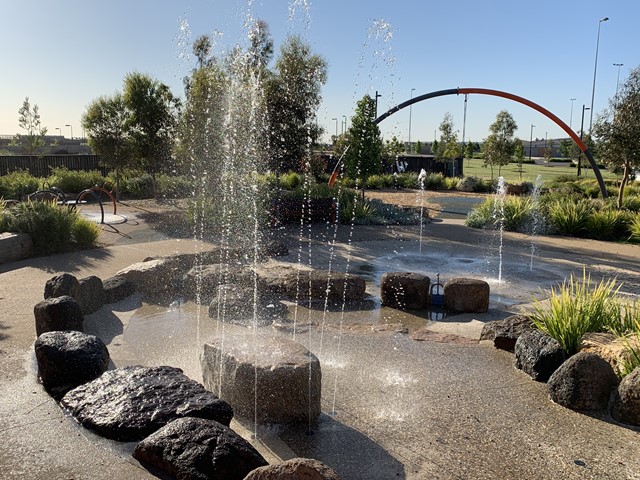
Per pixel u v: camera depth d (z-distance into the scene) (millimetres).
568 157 84125
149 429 3654
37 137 30469
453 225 16797
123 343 5754
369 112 18828
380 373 5121
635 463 3588
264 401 4105
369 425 4094
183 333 6121
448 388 4793
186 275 8031
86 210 17406
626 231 14859
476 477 3422
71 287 6270
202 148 20484
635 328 5484
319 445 3801
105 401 3943
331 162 31734
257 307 7180
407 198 27781
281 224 15531
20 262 9281
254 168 18312
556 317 5625
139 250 10562
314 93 21859
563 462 3598
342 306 7477
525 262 10945
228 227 13922
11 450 3512
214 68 20719
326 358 5484
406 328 6547
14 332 5832
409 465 3555
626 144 20797
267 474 2879
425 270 9953
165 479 3207
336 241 12992
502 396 4637
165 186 22906
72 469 3305
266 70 20828
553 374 4602
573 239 14570
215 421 3521
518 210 16078
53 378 4457
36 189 20156
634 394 4117
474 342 6062
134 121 20703
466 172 55094
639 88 21641
